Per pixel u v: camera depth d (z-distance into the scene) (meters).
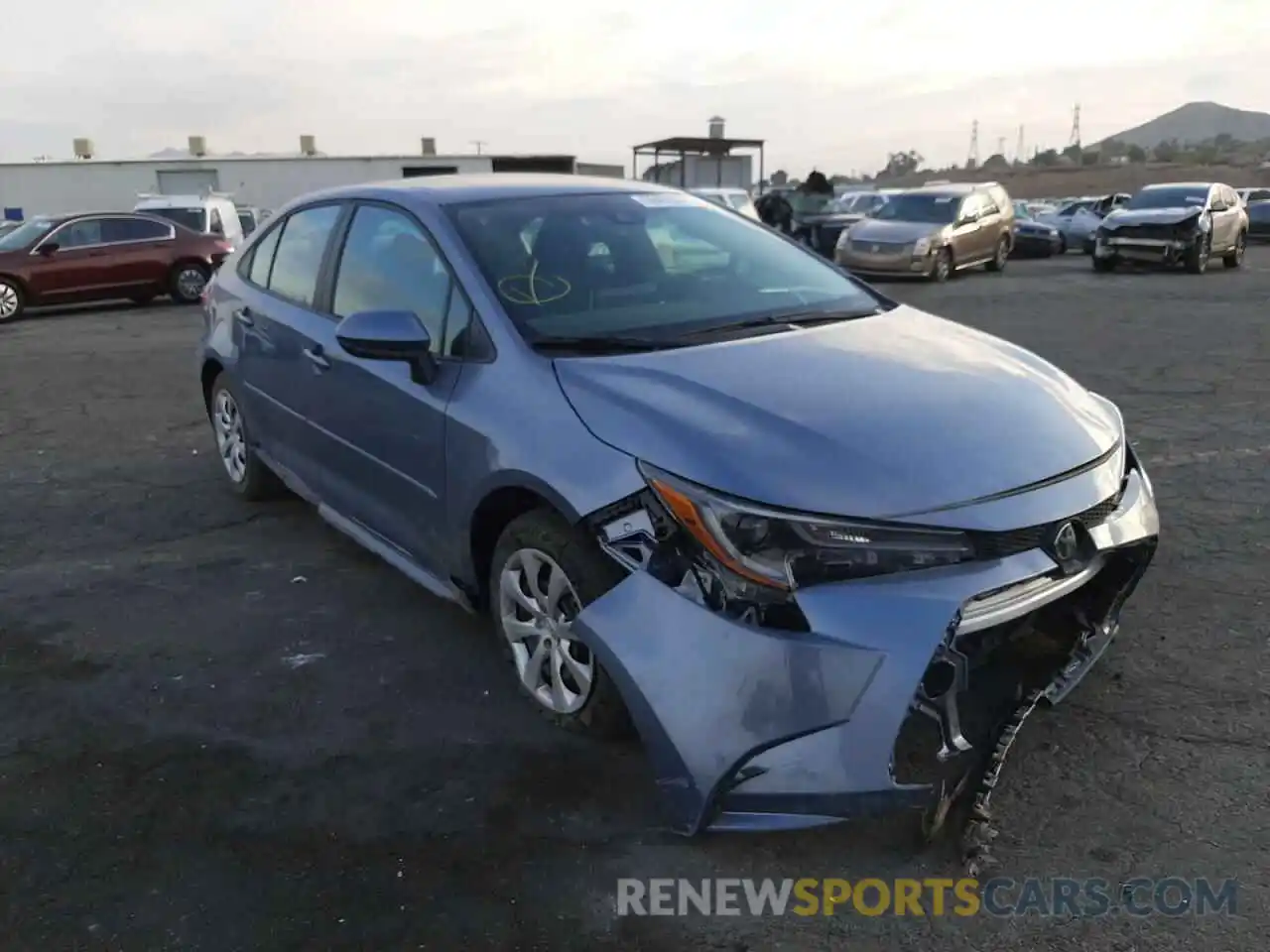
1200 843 2.74
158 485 6.09
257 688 3.66
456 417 3.40
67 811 2.98
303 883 2.67
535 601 3.31
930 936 2.47
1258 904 2.53
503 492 3.24
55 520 5.50
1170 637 3.83
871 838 2.80
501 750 3.23
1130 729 3.24
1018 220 26.97
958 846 2.73
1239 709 3.34
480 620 4.15
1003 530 2.62
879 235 19.52
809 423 2.80
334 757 3.23
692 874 2.69
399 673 3.74
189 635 4.09
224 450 5.77
